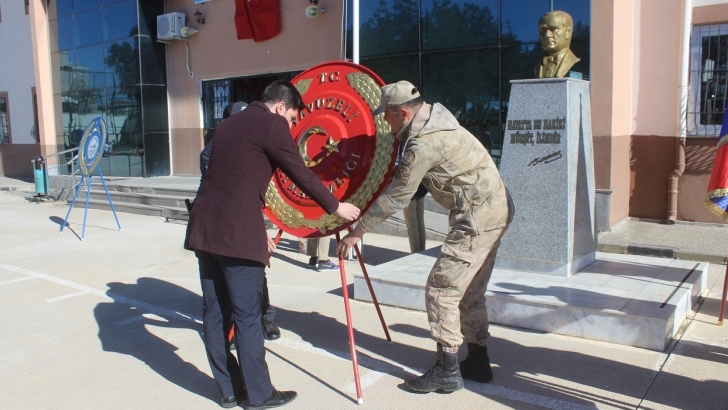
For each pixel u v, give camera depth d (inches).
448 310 139.3
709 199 179.2
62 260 312.2
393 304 214.1
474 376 150.1
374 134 152.3
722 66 325.7
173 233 386.0
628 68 339.9
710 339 174.6
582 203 218.8
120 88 624.4
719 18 321.1
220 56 561.3
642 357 161.9
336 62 163.0
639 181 349.7
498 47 379.2
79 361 173.9
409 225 270.8
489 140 389.7
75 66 673.0
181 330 200.2
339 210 138.9
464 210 135.1
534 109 208.1
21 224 436.1
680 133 331.0
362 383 152.9
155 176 614.9
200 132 595.2
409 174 132.6
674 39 332.5
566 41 211.8
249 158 133.6
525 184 212.2
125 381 159.3
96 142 378.0
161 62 609.0
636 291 191.5
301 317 206.8
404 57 422.9
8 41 784.3
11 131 805.9
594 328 174.7
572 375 152.3
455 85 401.7
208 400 147.9
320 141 161.3
